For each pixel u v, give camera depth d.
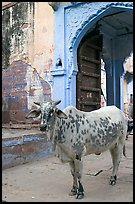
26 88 9.54
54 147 4.02
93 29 8.65
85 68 8.38
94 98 8.84
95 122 4.37
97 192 4.29
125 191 4.33
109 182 4.78
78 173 4.06
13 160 6.17
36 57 9.24
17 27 9.85
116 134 4.66
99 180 4.96
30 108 9.38
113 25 10.25
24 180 5.05
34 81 9.29
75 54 7.88
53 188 4.54
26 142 6.55
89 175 5.29
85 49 8.39
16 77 9.85
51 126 3.86
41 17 9.12
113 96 11.39
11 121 9.95
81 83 8.12
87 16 7.55
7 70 10.16
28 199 3.99
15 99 9.87
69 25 7.87
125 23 10.06
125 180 4.96
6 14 10.23
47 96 8.88
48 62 8.91
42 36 9.09
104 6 7.23
